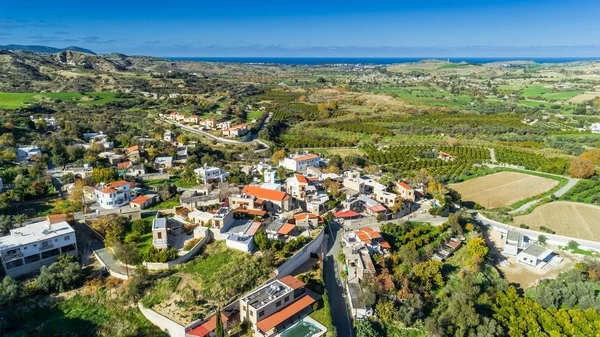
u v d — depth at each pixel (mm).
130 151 170125
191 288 86375
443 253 115750
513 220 143625
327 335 79562
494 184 180750
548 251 120500
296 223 115000
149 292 85500
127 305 84000
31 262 91625
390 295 92750
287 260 97562
